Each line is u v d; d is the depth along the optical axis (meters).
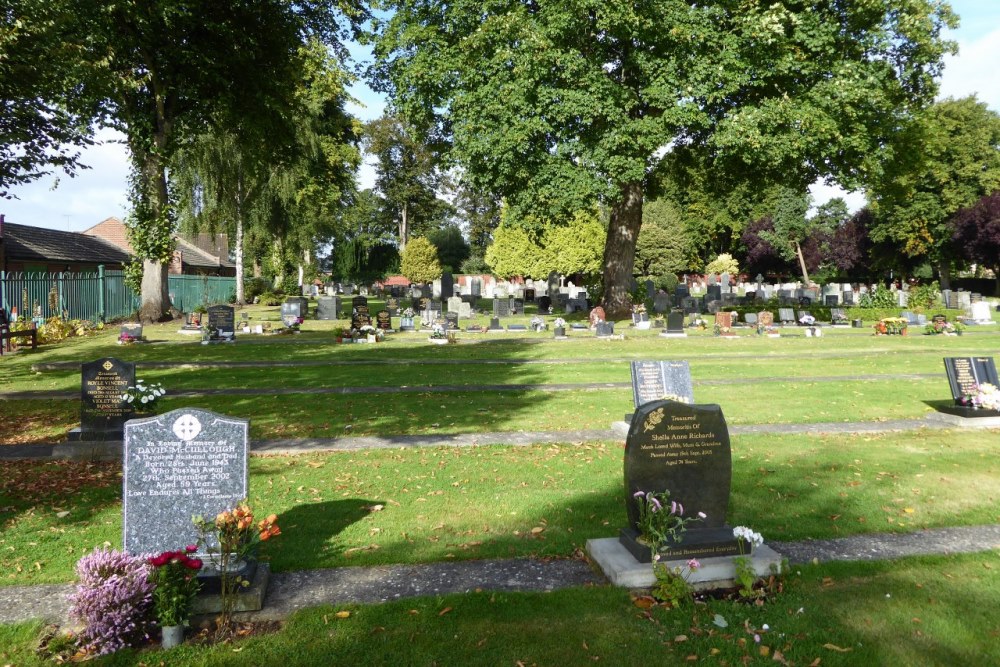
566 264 64.75
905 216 57.06
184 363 19.77
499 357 21.47
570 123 26.59
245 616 5.07
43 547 6.36
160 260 32.31
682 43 25.09
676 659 4.52
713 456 6.13
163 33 25.81
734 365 19.38
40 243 39.47
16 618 5.05
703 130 29.48
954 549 6.37
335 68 29.67
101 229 56.53
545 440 10.61
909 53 27.75
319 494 7.96
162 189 31.64
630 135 25.88
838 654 4.54
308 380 16.75
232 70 28.09
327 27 29.78
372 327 26.36
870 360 20.36
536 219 28.05
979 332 28.97
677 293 48.94
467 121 26.81
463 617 5.05
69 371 18.06
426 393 14.90
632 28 24.84
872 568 5.91
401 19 29.86
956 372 12.12
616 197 27.27
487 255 70.94
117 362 10.05
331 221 57.91
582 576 5.80
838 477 8.63
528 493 8.00
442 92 28.59
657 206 77.31
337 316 38.69
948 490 8.08
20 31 13.45
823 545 6.45
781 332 29.70
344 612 5.07
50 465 9.25
